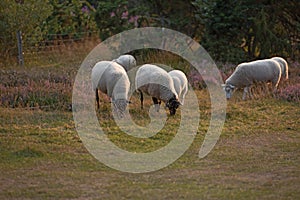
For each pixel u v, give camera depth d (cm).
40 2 2258
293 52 2455
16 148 1207
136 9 2608
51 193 958
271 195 949
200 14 2473
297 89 1820
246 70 1795
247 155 1209
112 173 1083
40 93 1672
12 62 2233
